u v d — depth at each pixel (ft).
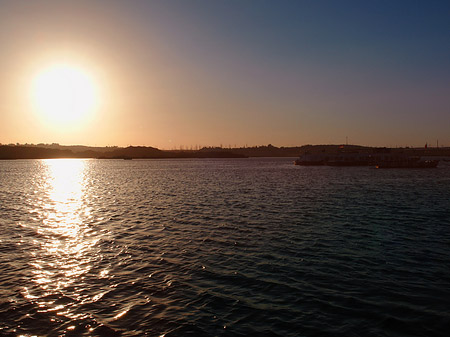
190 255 70.79
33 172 461.37
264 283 56.08
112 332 41.91
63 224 103.40
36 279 58.39
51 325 43.60
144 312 46.73
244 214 116.37
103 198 169.68
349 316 45.32
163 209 129.49
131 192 195.93
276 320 44.45
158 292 52.90
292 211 122.01
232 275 59.57
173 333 41.55
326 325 43.19
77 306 48.57
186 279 57.98
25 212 127.24
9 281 57.52
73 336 41.14
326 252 72.28
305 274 59.82
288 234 87.71
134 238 85.15
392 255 70.08
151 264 65.57
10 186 247.09
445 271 60.85
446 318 44.47
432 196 165.68
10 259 68.85
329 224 99.55
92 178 335.06
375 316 45.21
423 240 81.30
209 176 339.57
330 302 49.26
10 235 89.10
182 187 221.66
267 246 76.89
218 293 52.42
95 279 58.34
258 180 279.08
